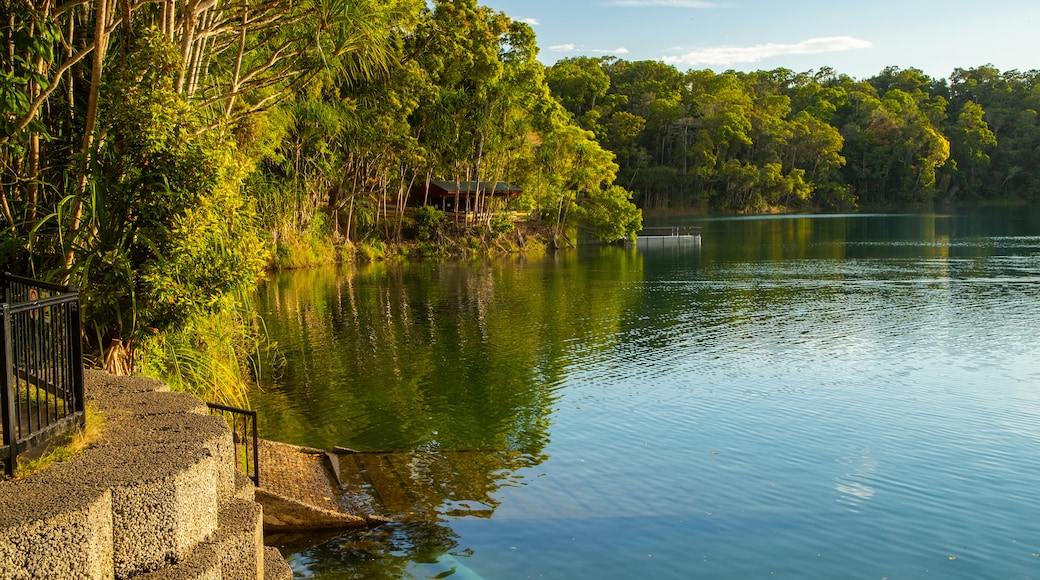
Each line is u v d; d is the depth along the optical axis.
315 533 10.72
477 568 9.80
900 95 173.75
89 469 5.73
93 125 10.27
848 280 44.59
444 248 64.00
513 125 74.00
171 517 5.61
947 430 16.08
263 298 36.81
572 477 13.29
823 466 13.95
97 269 10.30
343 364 22.47
